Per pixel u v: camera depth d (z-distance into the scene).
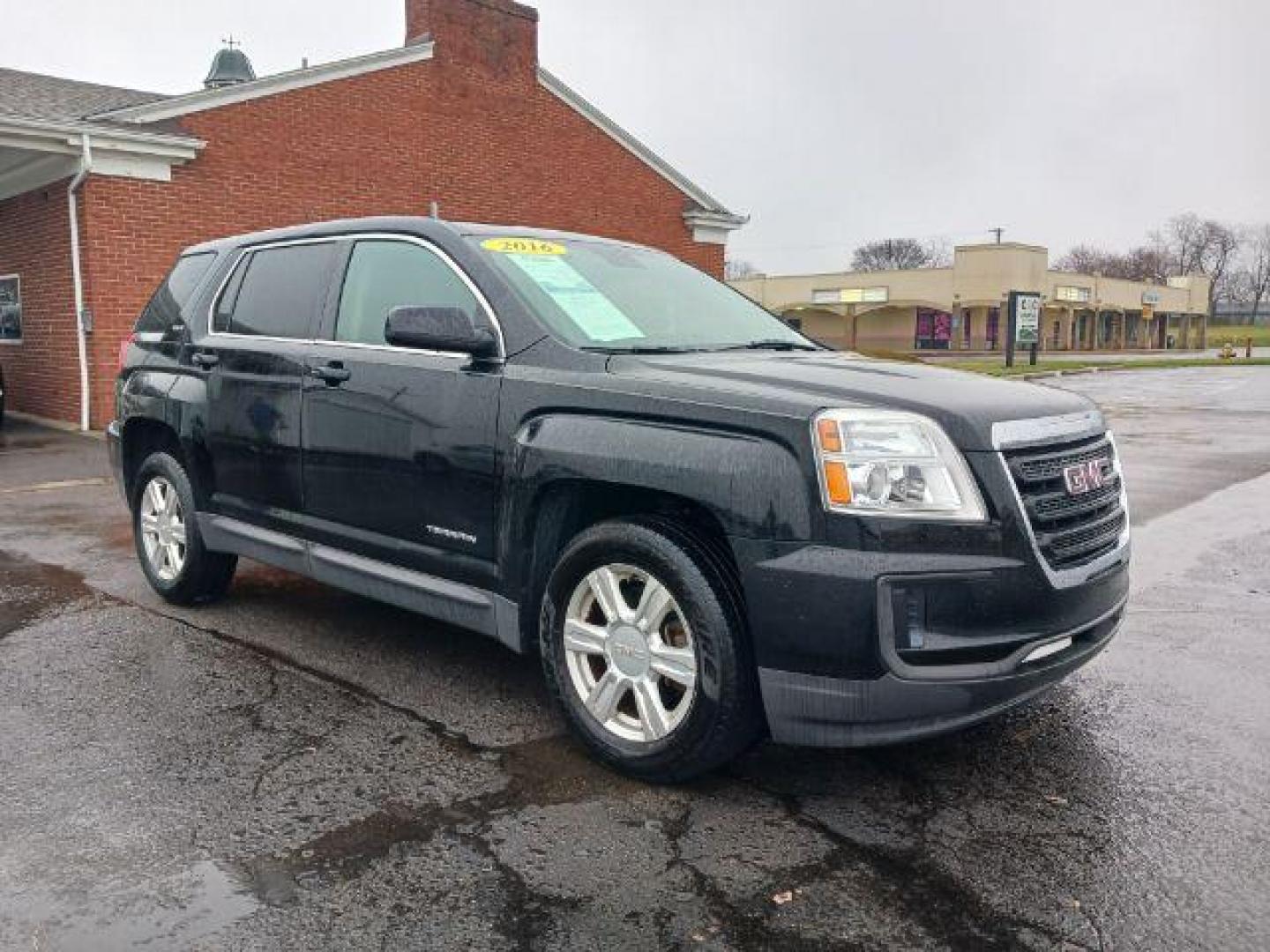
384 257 4.39
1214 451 12.37
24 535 7.27
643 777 3.37
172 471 5.29
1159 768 3.54
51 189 13.32
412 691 4.20
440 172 15.88
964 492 2.99
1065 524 3.23
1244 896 2.75
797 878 2.83
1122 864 2.91
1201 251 114.38
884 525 2.93
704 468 3.14
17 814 3.14
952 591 2.96
